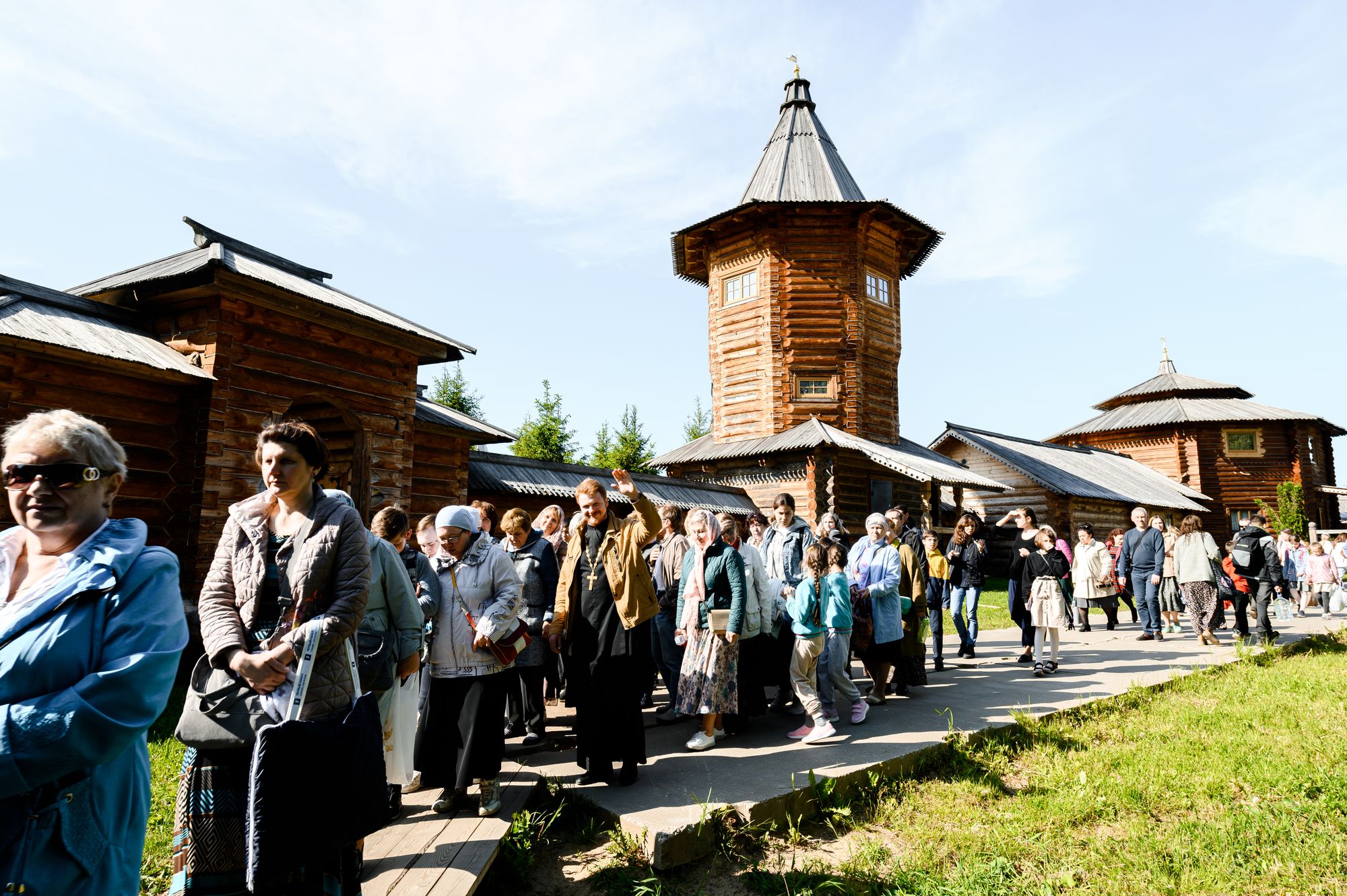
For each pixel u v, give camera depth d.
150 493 8.76
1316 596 17.16
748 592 6.01
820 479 19.06
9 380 7.70
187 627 2.01
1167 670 8.50
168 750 5.46
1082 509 26.72
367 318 10.44
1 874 1.71
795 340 20.72
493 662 4.26
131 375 8.64
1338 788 4.78
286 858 2.19
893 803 4.75
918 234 22.36
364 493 10.84
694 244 23.06
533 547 6.09
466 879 3.42
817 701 5.78
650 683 7.23
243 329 9.33
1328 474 40.00
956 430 27.92
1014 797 4.96
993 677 8.45
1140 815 4.60
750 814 4.22
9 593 1.93
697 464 21.94
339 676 2.67
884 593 6.98
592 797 4.49
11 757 1.64
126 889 1.94
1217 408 36.94
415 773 4.98
